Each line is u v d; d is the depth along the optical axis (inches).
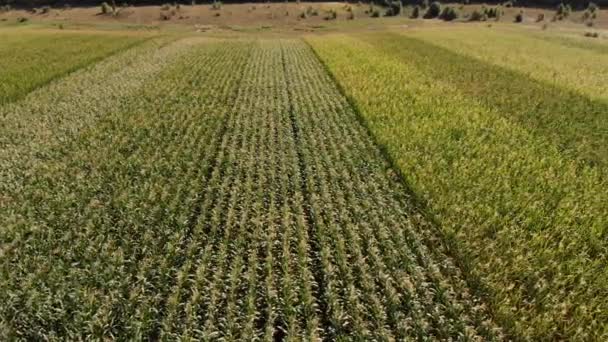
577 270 437.4
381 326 371.6
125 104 995.9
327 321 389.4
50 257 442.6
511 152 721.6
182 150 728.3
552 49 2044.8
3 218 515.8
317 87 1198.3
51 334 355.9
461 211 541.6
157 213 532.4
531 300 409.1
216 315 382.9
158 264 443.5
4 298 388.8
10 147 729.0
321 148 750.5
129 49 1830.7
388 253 463.5
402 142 754.8
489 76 1374.3
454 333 375.9
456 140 792.9
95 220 514.6
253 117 917.8
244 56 1729.8
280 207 565.6
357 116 935.0
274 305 394.6
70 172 638.5
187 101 1027.9
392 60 1584.6
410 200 585.9
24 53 1667.1
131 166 661.9
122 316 375.2
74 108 962.1
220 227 517.7
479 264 440.5
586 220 528.7
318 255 466.0
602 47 2176.4
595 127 906.7
